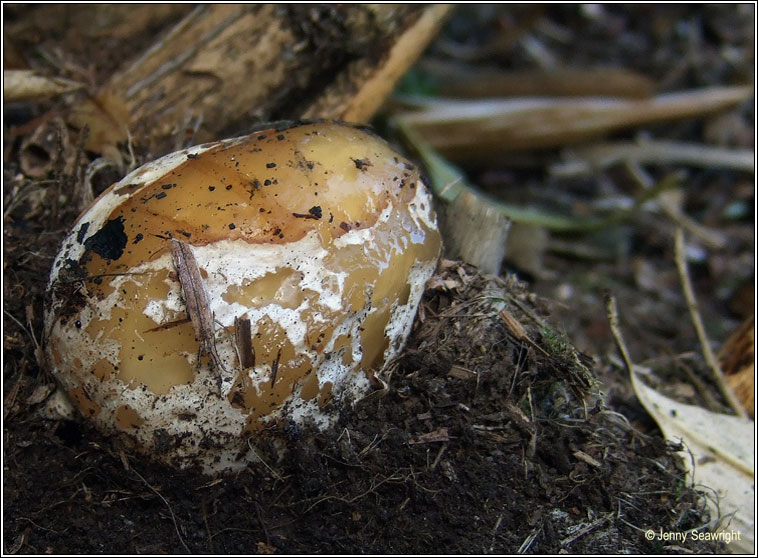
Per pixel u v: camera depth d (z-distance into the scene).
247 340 0.10
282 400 0.10
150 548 0.11
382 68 0.16
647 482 0.12
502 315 0.12
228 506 0.11
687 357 0.16
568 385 0.12
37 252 0.13
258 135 0.11
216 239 0.10
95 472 0.11
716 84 0.27
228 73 0.16
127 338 0.10
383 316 0.11
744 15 0.28
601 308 0.19
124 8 0.17
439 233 0.12
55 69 0.16
